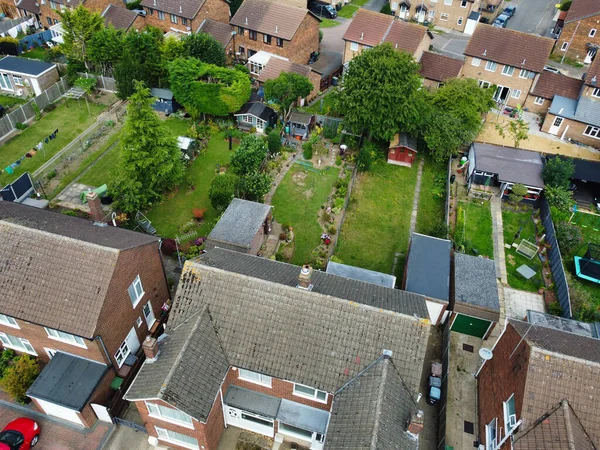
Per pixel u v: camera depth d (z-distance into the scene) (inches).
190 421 951.6
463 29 3262.8
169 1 2805.1
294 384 1019.9
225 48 2684.5
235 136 2116.1
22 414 1136.8
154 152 1646.2
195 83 2073.1
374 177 1971.0
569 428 852.0
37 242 1090.7
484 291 1342.3
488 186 1877.5
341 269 1384.1
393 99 1893.5
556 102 2257.6
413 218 1777.8
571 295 1418.6
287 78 2198.6
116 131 2142.0
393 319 1002.7
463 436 1127.0
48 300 1049.5
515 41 2373.3
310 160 2031.3
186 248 1574.8
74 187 1803.6
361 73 1943.9
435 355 1301.7
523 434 893.2
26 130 2111.2
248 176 1712.6
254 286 1054.4
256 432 1123.3
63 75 2484.0
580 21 2765.7
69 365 1111.6
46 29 3075.8
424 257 1433.3
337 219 1740.9
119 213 1663.4
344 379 973.2
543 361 927.7
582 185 1904.5
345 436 880.9
